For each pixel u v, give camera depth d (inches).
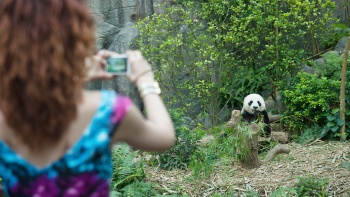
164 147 68.6
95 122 64.4
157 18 360.5
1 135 64.4
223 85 390.3
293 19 380.5
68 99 60.7
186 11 365.1
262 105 335.9
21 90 60.2
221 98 398.9
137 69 72.7
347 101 332.5
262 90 397.7
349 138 329.1
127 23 412.2
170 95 370.6
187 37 375.9
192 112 386.3
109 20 415.5
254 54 393.7
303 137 328.2
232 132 276.7
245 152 259.4
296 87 340.2
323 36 403.9
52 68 59.7
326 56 358.9
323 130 325.4
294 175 252.2
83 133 63.9
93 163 64.1
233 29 355.3
